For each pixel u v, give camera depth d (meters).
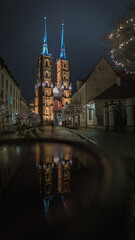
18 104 50.72
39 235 1.70
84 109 31.77
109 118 18.06
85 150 6.98
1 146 8.92
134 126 14.55
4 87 33.25
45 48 110.31
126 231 1.77
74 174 3.76
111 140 9.23
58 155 6.21
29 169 4.27
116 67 7.61
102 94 25.95
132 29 6.34
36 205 2.30
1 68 30.28
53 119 96.25
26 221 1.95
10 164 4.78
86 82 29.53
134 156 5.03
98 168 4.20
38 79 104.19
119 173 3.54
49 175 3.72
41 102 97.06
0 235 1.73
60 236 1.70
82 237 1.67
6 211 2.16
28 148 8.14
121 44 6.66
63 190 2.84
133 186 2.91
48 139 12.74
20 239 1.67
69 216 2.04
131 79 27.03
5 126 33.16
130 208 2.22
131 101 14.76
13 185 3.10
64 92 106.31
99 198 2.49
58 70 113.44
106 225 1.87
